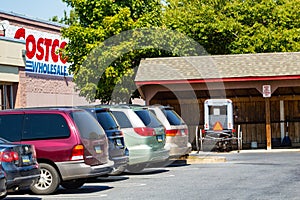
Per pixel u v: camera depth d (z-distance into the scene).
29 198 15.83
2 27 33.38
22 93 33.97
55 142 16.47
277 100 38.84
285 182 17.98
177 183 18.48
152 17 37.16
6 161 13.96
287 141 38.44
